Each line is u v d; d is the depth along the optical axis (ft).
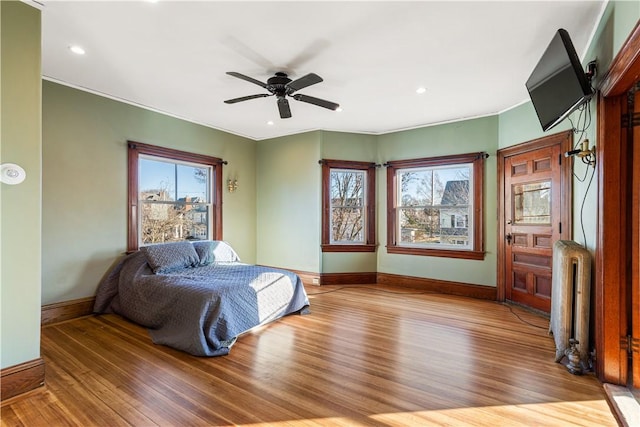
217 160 16.29
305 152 17.10
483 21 7.32
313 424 5.60
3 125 6.22
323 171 16.58
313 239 16.83
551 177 11.39
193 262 12.79
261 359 8.12
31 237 6.58
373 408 6.06
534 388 6.77
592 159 7.64
